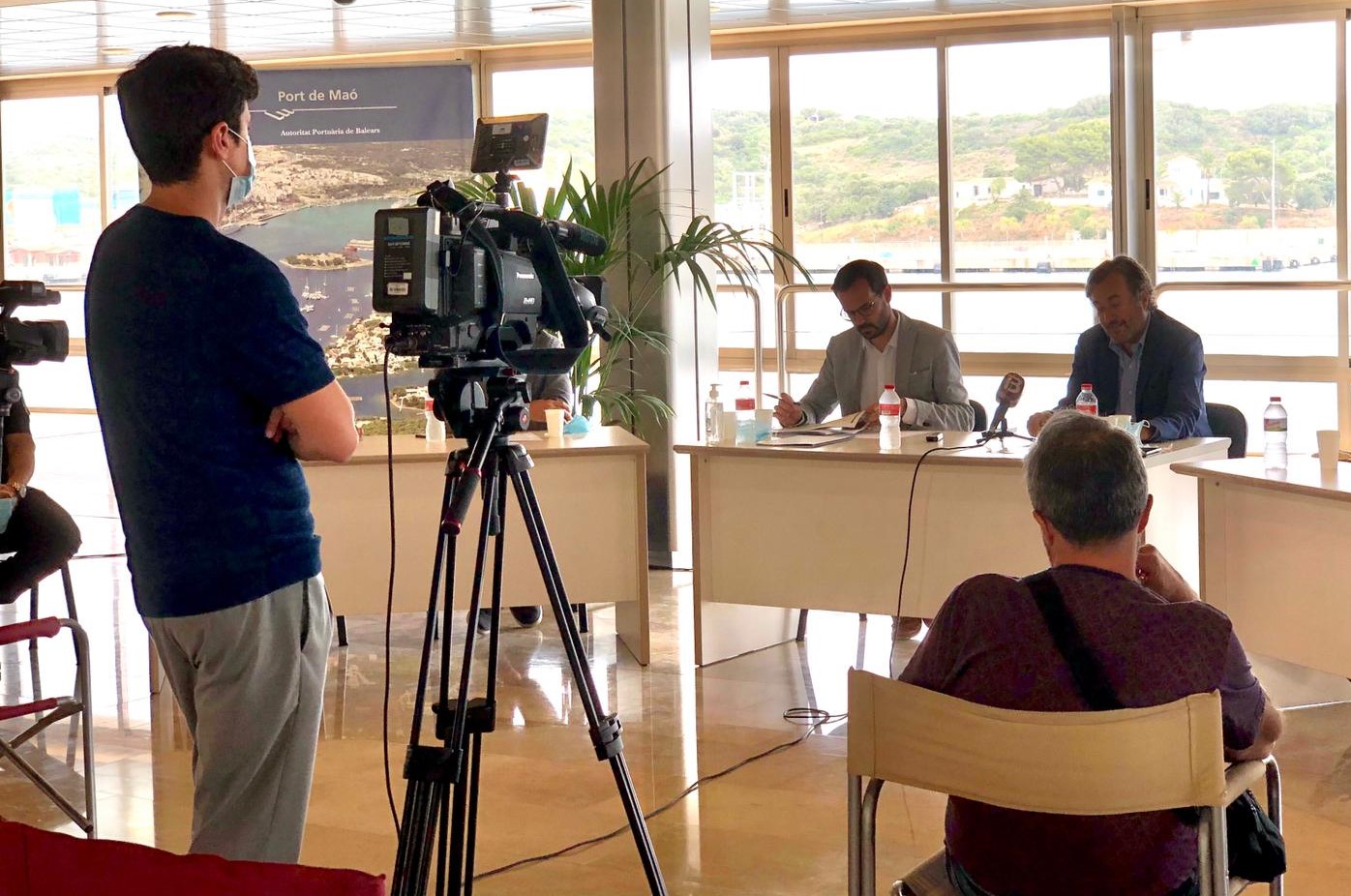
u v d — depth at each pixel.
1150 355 4.54
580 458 4.57
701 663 4.60
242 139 1.95
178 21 7.87
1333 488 3.46
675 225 6.22
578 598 4.62
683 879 2.93
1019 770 1.69
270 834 2.02
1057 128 8.11
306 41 8.63
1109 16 7.89
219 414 1.91
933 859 2.01
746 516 4.48
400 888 1.99
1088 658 1.73
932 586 4.21
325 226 6.48
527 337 2.14
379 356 6.47
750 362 8.90
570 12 7.64
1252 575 3.80
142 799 3.44
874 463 4.23
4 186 11.05
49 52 9.13
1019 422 8.27
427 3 7.35
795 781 3.52
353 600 4.65
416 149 6.50
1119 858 1.75
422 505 4.61
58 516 4.13
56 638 5.08
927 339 4.91
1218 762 1.65
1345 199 7.60
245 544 1.93
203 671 1.98
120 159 10.76
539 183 9.25
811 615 5.34
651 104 6.12
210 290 1.88
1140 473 1.80
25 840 1.34
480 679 4.48
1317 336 7.70
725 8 7.66
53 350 3.08
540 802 3.40
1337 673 3.59
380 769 3.65
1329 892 2.79
